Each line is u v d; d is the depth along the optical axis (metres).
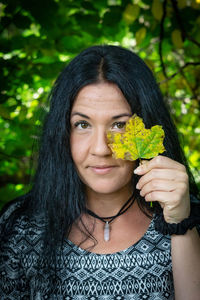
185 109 2.84
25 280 1.48
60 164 1.51
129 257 1.37
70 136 1.47
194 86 2.74
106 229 1.43
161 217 1.38
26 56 2.12
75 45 2.29
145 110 1.39
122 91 1.28
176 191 1.21
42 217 1.53
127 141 1.21
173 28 2.41
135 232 1.42
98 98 1.26
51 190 1.53
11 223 1.53
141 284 1.35
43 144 1.58
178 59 3.26
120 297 1.33
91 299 1.34
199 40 2.52
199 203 1.55
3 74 2.03
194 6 2.33
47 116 1.57
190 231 1.29
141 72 1.41
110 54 1.34
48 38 2.15
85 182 1.38
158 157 1.22
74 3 2.29
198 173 2.50
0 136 2.63
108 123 1.28
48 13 1.98
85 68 1.30
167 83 2.44
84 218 1.47
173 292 1.38
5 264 1.46
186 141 2.95
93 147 1.27
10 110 1.91
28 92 2.78
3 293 1.45
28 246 1.47
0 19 2.05
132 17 2.20
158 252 1.37
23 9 1.96
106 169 1.29
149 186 1.23
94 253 1.38
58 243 1.41
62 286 1.37
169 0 2.36
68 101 1.36
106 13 2.22
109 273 1.35
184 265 1.28
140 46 2.55
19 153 2.26
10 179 2.83
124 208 1.46
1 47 2.09
